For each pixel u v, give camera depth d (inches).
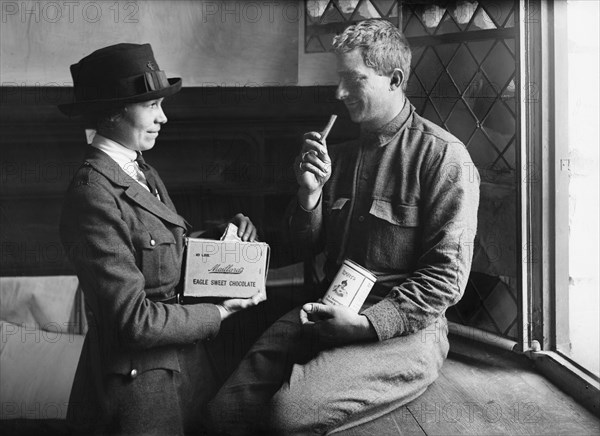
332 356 91.7
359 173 103.2
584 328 115.0
